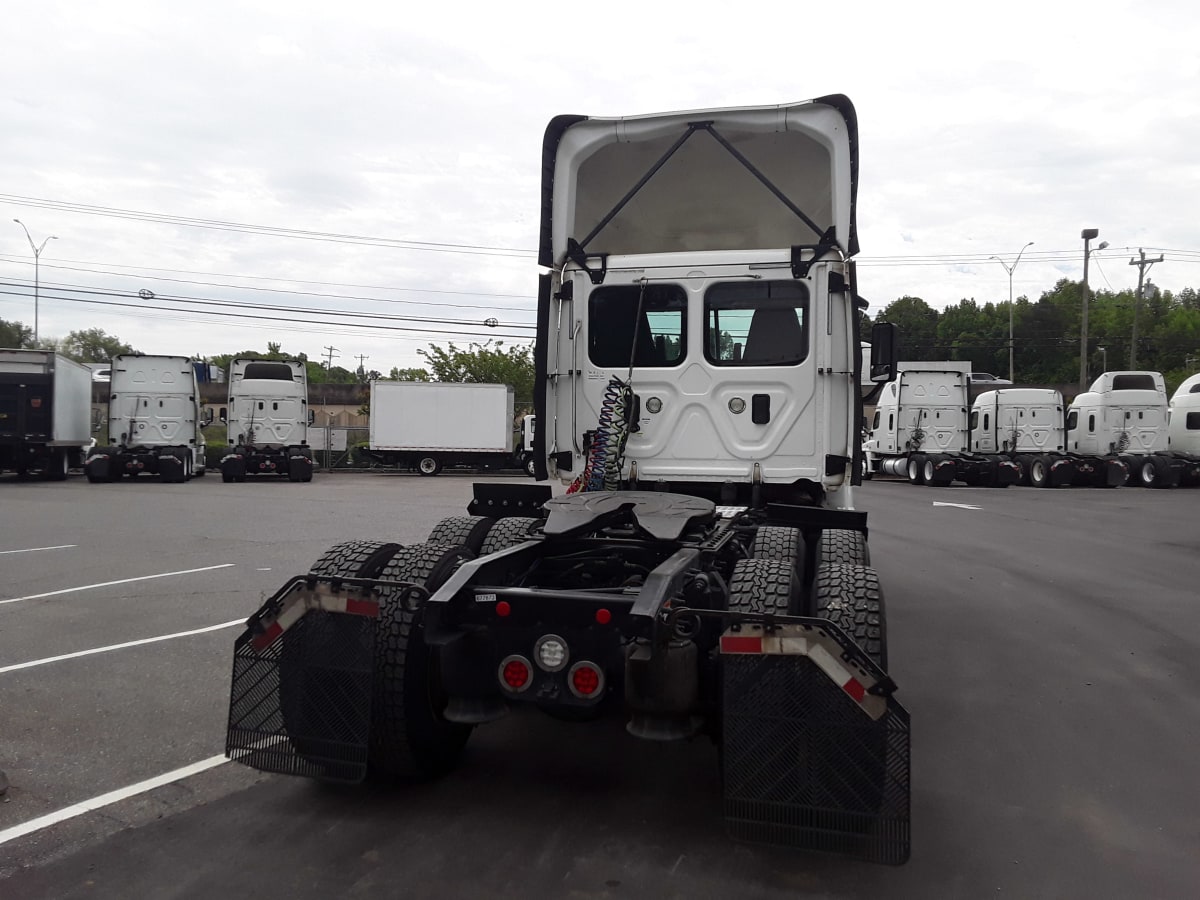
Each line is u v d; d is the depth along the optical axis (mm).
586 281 5844
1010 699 5480
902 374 27656
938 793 4035
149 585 8586
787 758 3154
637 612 3234
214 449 36125
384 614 3670
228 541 11961
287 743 3641
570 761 4336
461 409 34156
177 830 3506
